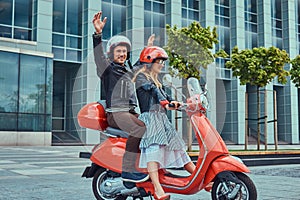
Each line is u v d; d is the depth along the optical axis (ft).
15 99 75.36
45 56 79.25
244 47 102.42
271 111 103.60
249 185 12.44
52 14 82.28
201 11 97.45
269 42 106.73
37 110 77.41
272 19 108.99
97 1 83.66
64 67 86.02
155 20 90.43
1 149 61.00
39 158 40.65
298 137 109.09
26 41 78.23
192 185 12.68
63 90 84.84
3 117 73.82
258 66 44.83
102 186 14.24
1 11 78.43
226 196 12.80
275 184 21.66
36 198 16.70
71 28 84.48
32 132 76.28
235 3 101.60
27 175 25.22
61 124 83.92
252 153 37.40
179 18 92.63
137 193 13.80
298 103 115.55
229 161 12.35
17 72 76.02
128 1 86.99
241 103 98.32
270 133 103.24
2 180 22.68
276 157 38.96
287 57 45.73
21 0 80.59
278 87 111.04
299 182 22.59
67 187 19.95
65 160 38.01
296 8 112.47
